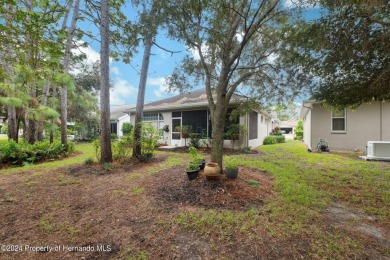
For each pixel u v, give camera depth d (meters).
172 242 2.54
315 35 3.96
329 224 3.02
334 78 4.57
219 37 4.46
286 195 4.07
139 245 2.48
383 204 3.83
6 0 3.69
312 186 4.80
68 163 7.50
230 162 4.93
